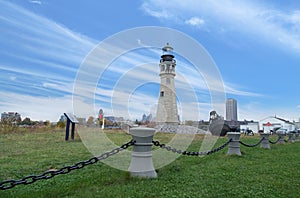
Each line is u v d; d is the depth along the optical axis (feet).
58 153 25.29
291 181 15.14
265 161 22.82
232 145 27.04
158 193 12.12
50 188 12.76
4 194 11.75
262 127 162.61
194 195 11.97
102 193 11.90
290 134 57.77
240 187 13.61
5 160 21.16
